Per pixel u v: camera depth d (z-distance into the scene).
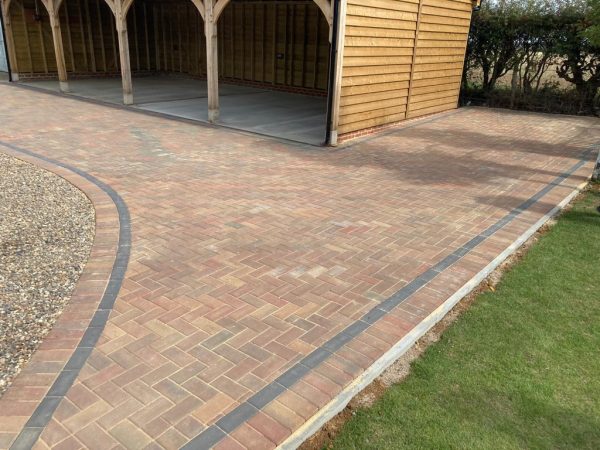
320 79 15.12
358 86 9.45
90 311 3.61
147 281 4.06
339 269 4.41
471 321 3.79
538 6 13.73
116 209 5.62
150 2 18.81
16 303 3.67
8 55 16.05
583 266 4.77
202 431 2.58
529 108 14.55
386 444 2.62
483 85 15.27
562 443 2.66
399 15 9.98
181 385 2.90
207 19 9.98
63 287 3.92
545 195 6.77
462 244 5.07
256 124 10.86
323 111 12.80
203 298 3.84
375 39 9.46
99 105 12.58
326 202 6.16
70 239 4.80
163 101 13.43
